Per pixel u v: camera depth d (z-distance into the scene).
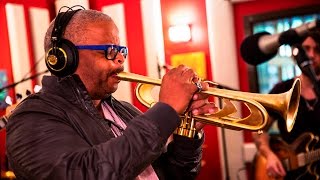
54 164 0.87
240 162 3.61
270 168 2.43
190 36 3.67
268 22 3.49
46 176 0.88
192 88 0.97
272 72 3.46
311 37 2.13
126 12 3.69
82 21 1.04
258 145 2.56
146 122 0.90
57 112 0.99
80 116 1.01
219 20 3.59
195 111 1.09
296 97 1.10
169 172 1.22
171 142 1.22
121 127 1.13
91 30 1.04
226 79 3.61
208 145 3.72
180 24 3.67
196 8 3.64
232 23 3.57
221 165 3.68
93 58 1.03
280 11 3.42
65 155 0.88
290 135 2.40
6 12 3.50
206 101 1.11
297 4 3.37
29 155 0.91
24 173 0.93
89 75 1.05
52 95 1.03
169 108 0.93
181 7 3.67
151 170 1.11
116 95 3.46
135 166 0.87
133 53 3.70
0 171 2.86
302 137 2.36
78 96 1.03
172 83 0.97
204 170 3.75
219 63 3.61
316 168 2.41
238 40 3.60
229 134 3.62
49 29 1.10
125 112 1.25
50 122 0.95
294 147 2.41
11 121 0.99
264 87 3.51
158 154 0.91
